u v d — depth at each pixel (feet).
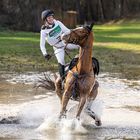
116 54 104.37
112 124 42.86
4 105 50.60
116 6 242.99
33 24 156.97
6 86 62.75
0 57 92.27
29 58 92.38
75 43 40.78
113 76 74.28
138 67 86.17
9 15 156.76
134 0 242.37
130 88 63.10
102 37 144.56
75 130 40.01
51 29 43.21
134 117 45.80
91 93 41.55
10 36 134.72
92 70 41.65
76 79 40.60
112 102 53.16
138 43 127.44
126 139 37.52
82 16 235.20
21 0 156.76
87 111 42.11
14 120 43.55
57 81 43.47
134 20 235.40
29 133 38.91
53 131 39.68
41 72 76.43
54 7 162.61
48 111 47.67
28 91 59.47
